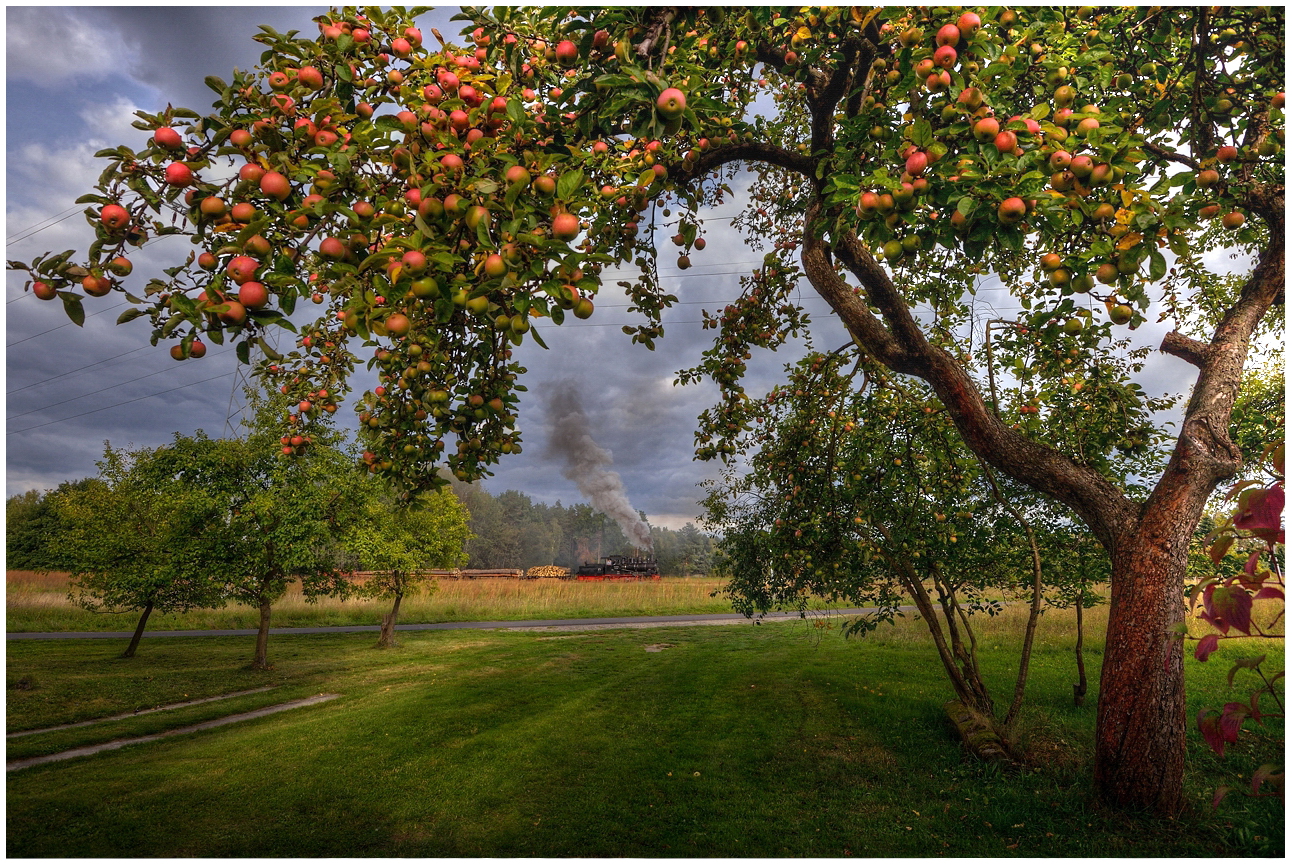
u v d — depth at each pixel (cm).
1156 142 518
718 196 671
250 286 224
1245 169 464
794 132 767
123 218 242
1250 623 132
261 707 962
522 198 244
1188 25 416
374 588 1531
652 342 616
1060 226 293
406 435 513
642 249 554
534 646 1570
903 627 1439
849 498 698
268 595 1254
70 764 678
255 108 273
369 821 516
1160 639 463
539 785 588
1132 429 652
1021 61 363
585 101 344
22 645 1563
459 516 1658
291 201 258
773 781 587
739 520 882
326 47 286
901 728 727
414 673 1205
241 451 1221
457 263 232
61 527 1324
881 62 431
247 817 527
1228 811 462
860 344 596
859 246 575
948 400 560
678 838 476
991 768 587
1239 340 519
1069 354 639
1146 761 460
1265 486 131
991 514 716
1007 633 1280
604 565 3934
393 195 266
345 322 224
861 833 476
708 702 889
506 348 453
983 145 295
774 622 2044
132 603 1249
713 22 368
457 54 335
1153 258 299
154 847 470
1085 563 730
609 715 834
